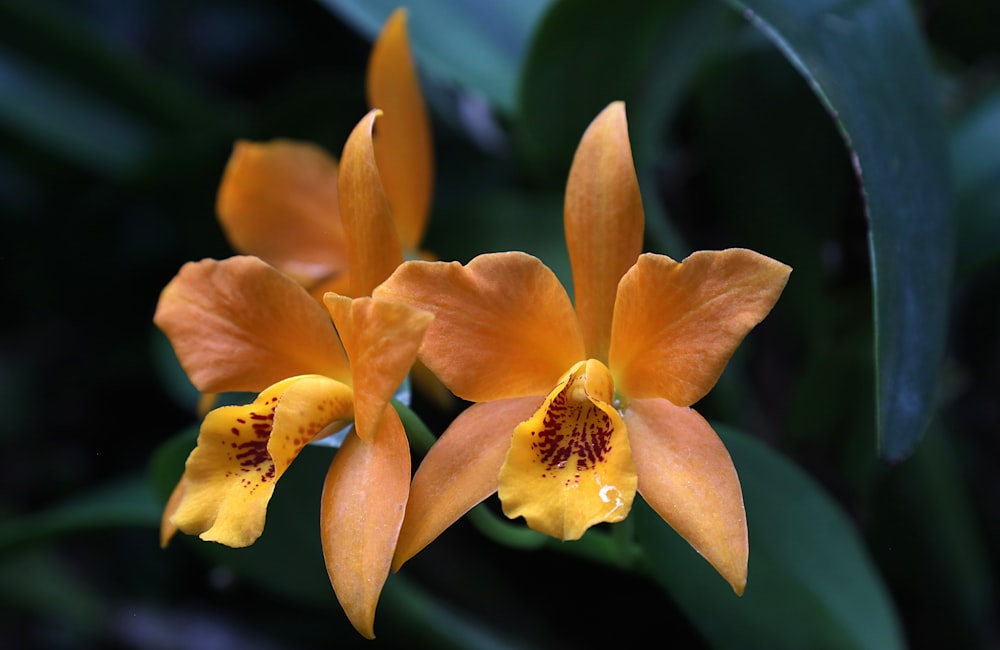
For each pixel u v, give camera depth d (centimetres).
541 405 40
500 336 39
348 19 49
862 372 51
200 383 40
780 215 51
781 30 43
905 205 43
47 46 54
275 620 57
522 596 52
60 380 65
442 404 47
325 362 40
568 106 48
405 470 39
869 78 44
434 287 39
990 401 58
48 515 49
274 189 48
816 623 42
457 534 52
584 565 52
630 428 40
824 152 51
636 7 45
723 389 49
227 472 40
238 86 72
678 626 51
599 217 40
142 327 64
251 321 40
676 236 50
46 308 65
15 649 61
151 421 66
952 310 57
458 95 57
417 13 50
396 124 46
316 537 45
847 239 52
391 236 40
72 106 55
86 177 60
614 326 40
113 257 63
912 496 50
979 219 47
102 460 65
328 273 48
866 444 50
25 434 65
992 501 55
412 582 49
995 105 49
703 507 38
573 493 39
